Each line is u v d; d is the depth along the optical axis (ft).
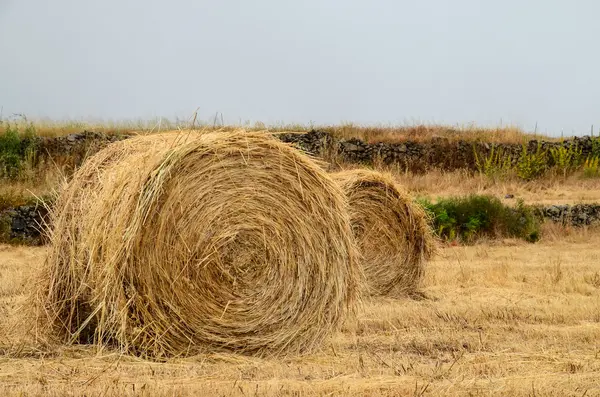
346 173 61.98
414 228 61.16
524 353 36.94
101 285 36.01
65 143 133.08
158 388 29.40
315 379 31.86
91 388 29.48
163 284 36.35
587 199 120.67
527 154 144.25
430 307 50.62
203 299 37.14
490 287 60.49
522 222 98.37
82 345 37.78
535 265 71.61
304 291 39.22
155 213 36.19
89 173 40.14
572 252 83.15
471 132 155.74
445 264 72.64
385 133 153.17
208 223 37.27
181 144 36.91
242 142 38.17
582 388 30.17
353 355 37.14
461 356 36.06
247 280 38.09
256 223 38.29
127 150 40.01
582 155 145.38
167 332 36.52
